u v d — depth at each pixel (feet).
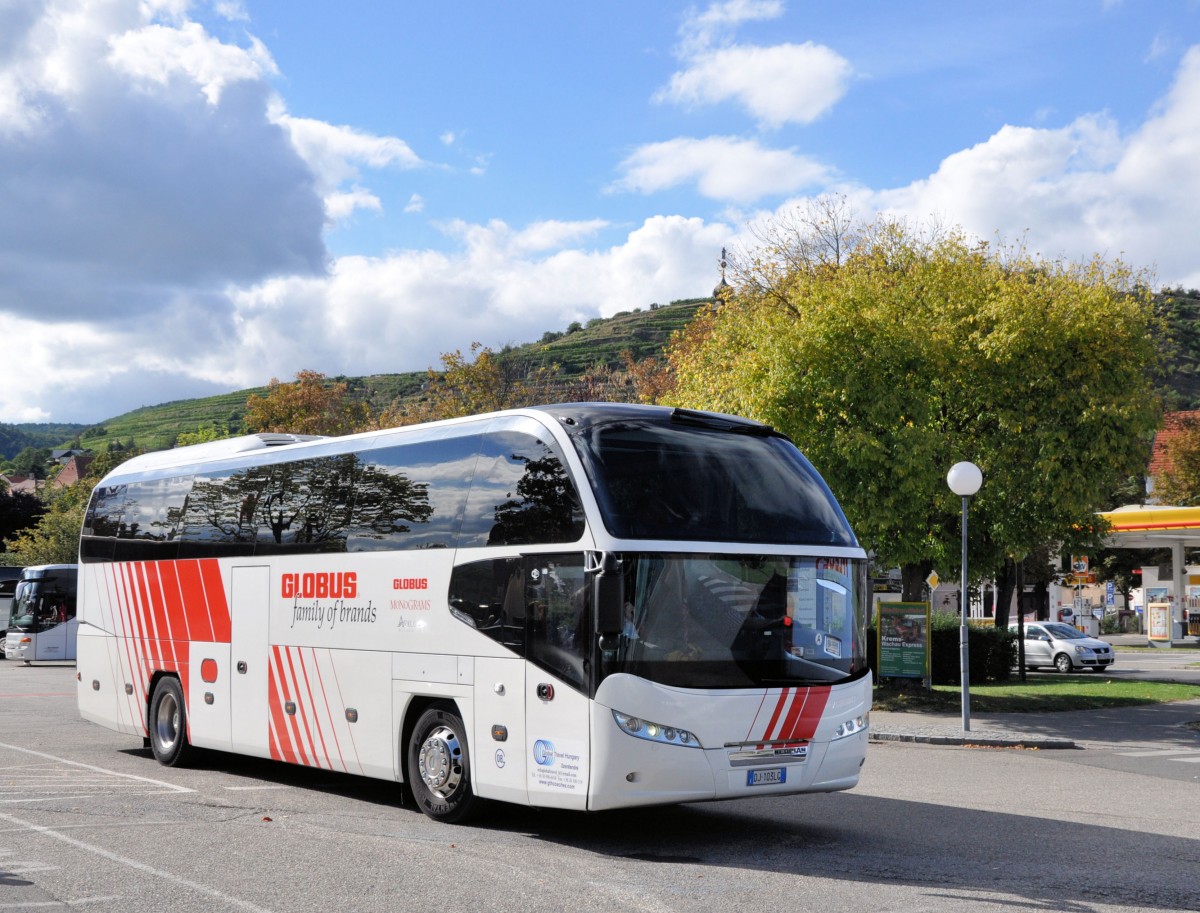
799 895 25.67
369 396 350.23
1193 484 181.88
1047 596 174.19
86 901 24.71
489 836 32.89
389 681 37.22
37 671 129.18
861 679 33.65
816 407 71.92
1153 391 73.82
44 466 618.85
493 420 35.37
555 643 31.32
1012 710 75.51
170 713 49.21
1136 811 38.88
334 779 45.75
